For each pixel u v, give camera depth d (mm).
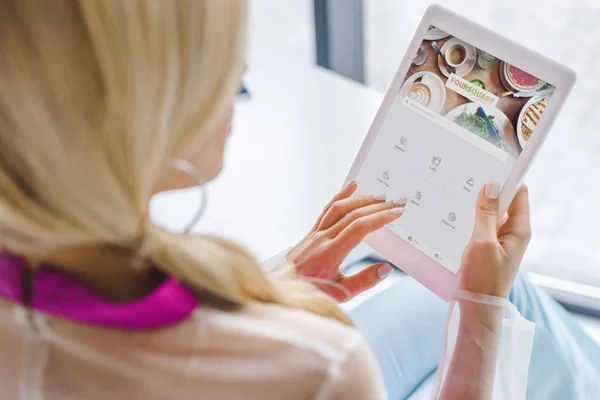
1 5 311
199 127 370
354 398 399
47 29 314
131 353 388
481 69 774
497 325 663
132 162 344
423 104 816
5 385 407
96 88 324
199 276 402
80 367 394
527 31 1327
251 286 448
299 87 1467
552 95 732
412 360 991
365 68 1664
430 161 807
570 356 974
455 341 666
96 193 337
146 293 401
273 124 1341
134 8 316
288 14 1672
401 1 1510
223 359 392
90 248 381
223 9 342
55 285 385
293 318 418
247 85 1463
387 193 829
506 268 683
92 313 380
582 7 1252
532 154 738
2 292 401
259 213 1107
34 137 324
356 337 420
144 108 333
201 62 343
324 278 757
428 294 1062
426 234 805
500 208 740
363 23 1595
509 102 757
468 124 785
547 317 1006
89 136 328
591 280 1435
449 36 792
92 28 314
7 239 364
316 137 1306
